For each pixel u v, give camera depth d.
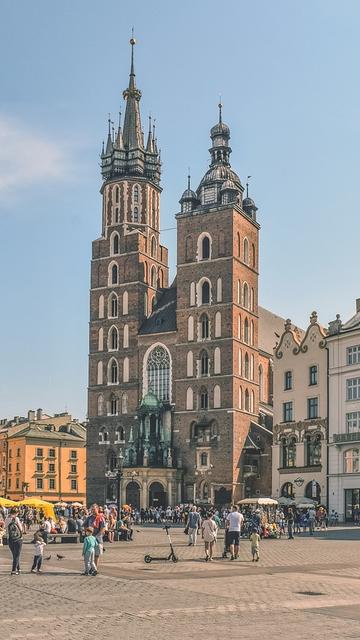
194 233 126.94
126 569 38.00
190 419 121.19
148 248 135.25
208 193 129.62
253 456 119.31
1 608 25.22
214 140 134.12
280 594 28.72
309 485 98.31
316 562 42.31
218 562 42.19
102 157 139.50
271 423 128.38
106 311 133.00
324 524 79.75
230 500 115.50
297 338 103.56
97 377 131.50
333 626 22.02
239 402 120.12
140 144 140.38
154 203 139.25
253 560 43.12
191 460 120.00
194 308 124.56
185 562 42.03
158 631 21.25
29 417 176.25
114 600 27.03
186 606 25.67
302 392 100.94
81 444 165.75
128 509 73.94
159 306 133.25
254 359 126.25
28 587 30.70
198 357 122.56
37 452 160.00
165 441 122.06
